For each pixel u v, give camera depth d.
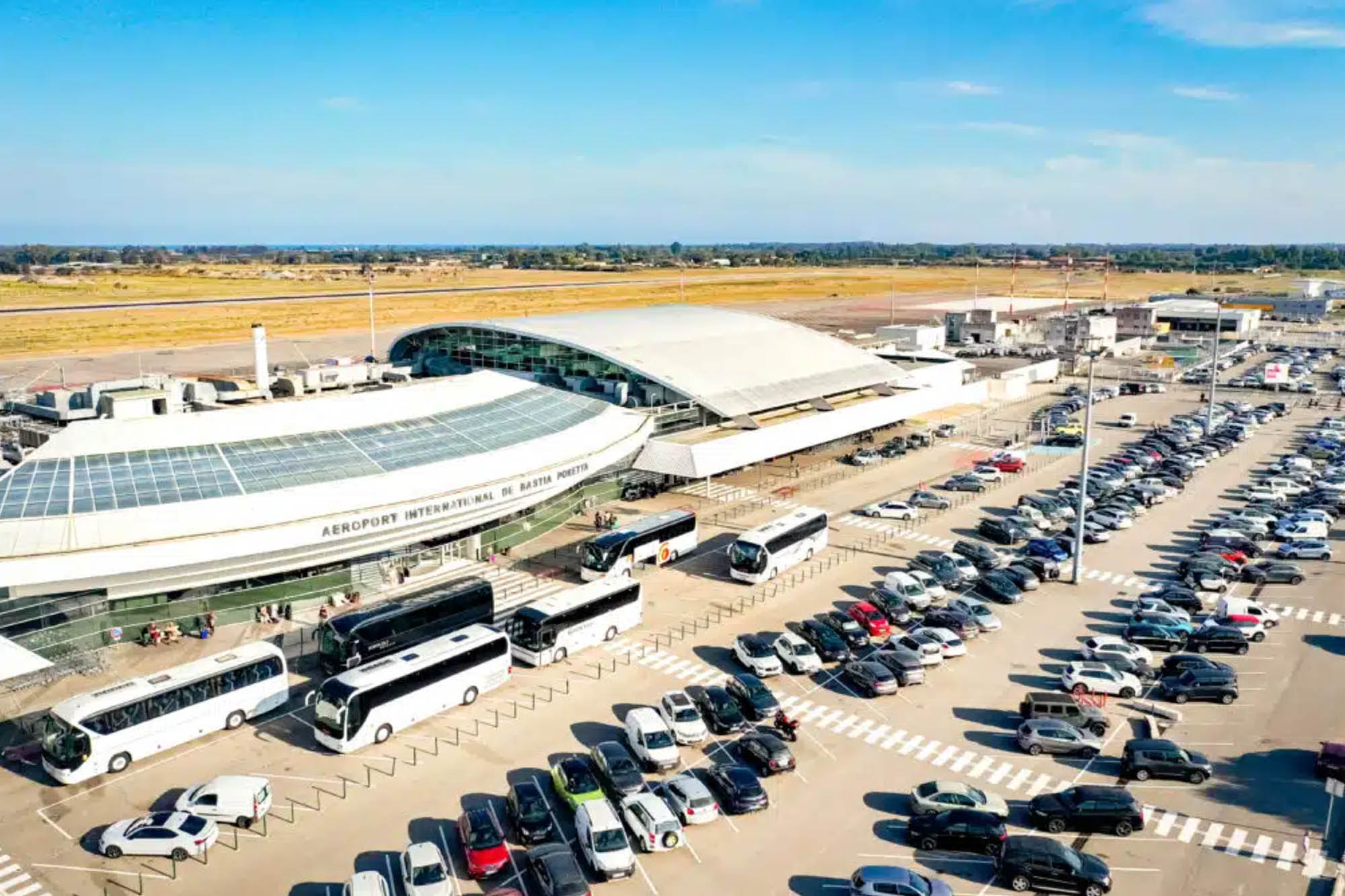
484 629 48.31
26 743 42.00
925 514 79.75
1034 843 33.78
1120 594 62.59
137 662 49.25
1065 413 125.88
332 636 47.72
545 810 35.84
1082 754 42.16
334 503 55.09
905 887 31.47
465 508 60.34
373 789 38.81
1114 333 186.50
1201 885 33.38
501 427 70.88
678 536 67.19
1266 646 54.47
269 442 60.41
